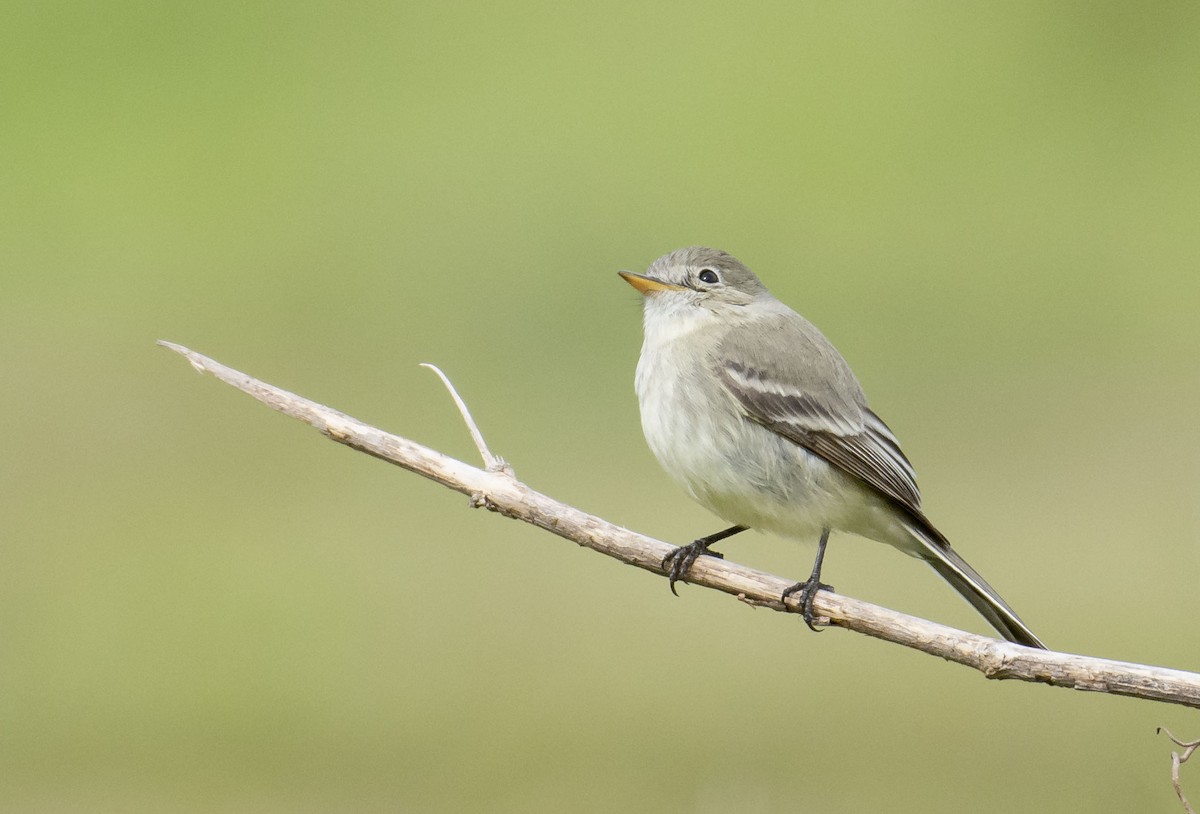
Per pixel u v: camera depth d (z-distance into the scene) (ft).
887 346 59.00
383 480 49.21
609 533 22.16
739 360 24.45
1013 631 23.25
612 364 55.72
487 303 60.59
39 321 59.11
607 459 48.83
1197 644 36.70
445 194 69.26
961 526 43.96
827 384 24.58
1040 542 42.75
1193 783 31.48
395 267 63.46
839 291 63.82
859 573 41.04
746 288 26.53
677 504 45.11
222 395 54.44
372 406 52.47
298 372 55.31
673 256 26.48
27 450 50.42
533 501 21.57
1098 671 18.98
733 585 22.00
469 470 21.67
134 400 53.72
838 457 24.12
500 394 53.42
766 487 24.21
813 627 21.44
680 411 24.52
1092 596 39.40
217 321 59.41
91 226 66.74
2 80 76.28
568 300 61.05
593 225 68.08
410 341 57.77
